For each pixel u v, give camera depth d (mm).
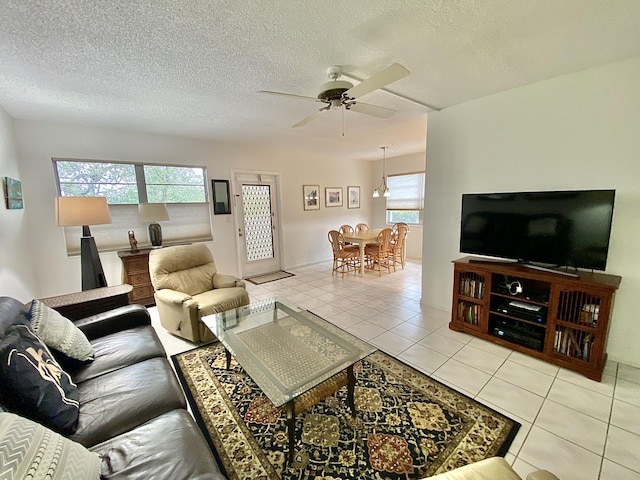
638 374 2104
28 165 3107
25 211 3031
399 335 2803
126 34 1622
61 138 3279
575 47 1861
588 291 2016
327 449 1535
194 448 1091
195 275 3139
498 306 2562
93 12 1417
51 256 3303
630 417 1700
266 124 3539
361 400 1898
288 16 1494
